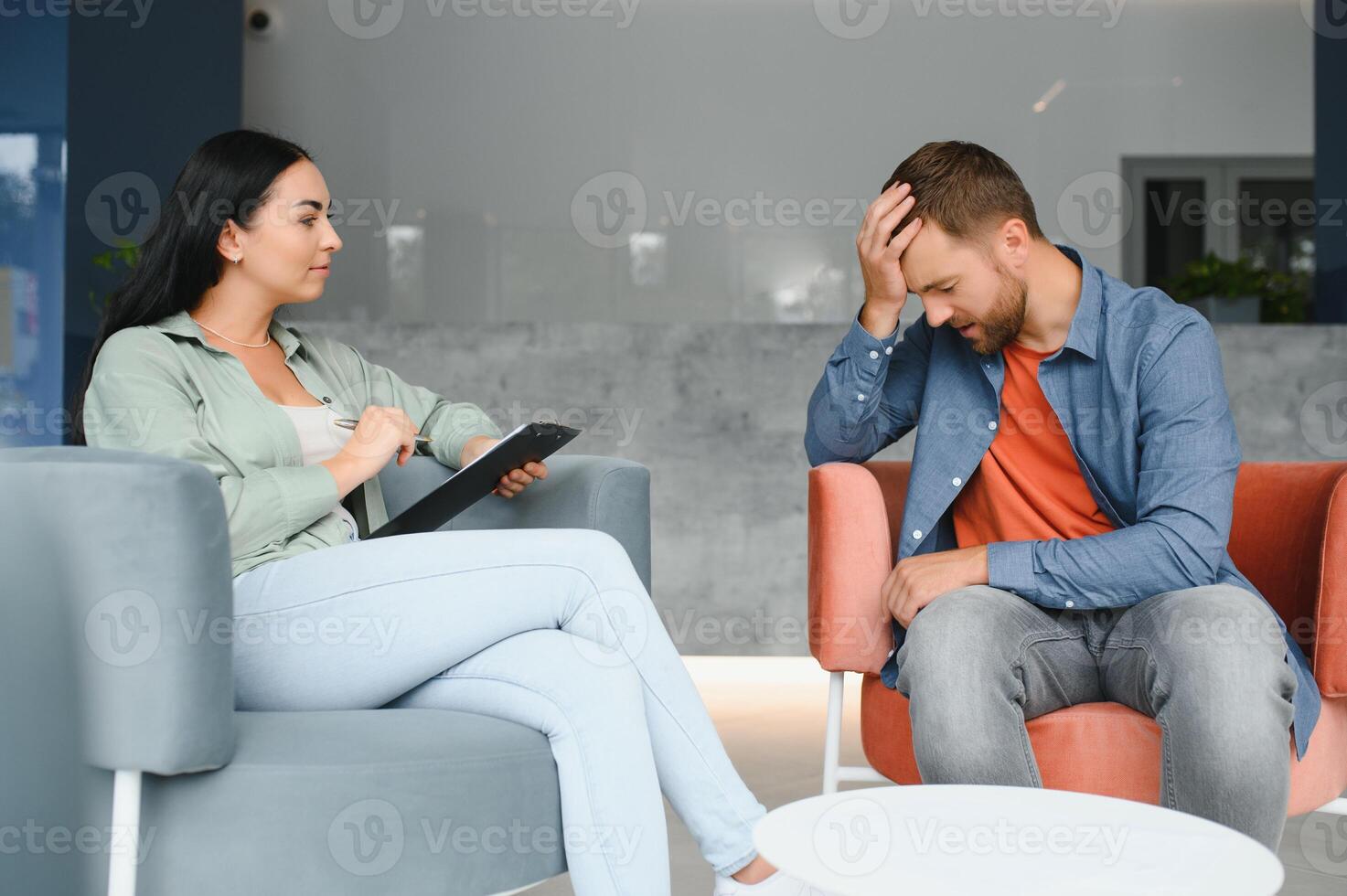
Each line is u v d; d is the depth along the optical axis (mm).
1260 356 3547
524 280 6938
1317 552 1537
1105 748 1365
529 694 1215
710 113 6938
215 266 1564
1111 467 1525
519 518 1684
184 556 1004
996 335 1520
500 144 6922
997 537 1614
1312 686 1382
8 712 1031
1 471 1027
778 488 3611
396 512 1738
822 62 6934
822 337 3602
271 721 1165
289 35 6863
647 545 1667
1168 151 6898
